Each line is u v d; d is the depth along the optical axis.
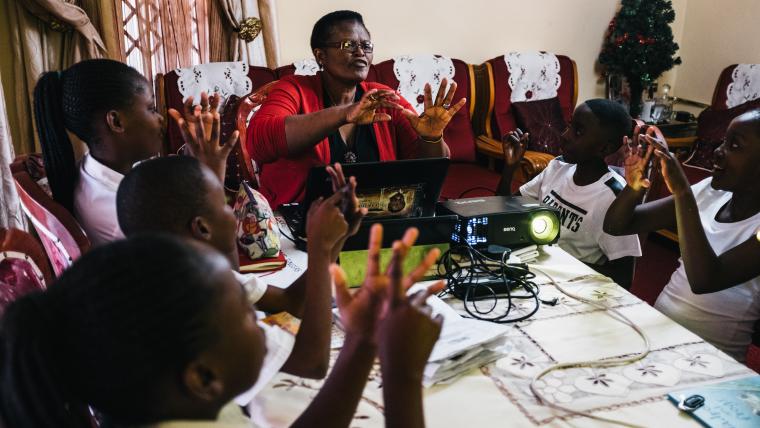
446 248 1.53
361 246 1.46
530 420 0.99
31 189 1.29
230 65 3.28
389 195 1.49
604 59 4.36
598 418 0.99
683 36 4.61
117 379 0.53
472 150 3.85
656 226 1.67
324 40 1.80
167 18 3.31
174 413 0.57
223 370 0.58
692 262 1.42
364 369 0.72
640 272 3.19
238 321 0.58
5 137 2.33
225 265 0.59
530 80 4.02
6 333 0.54
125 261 0.53
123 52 3.20
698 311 1.59
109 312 0.52
